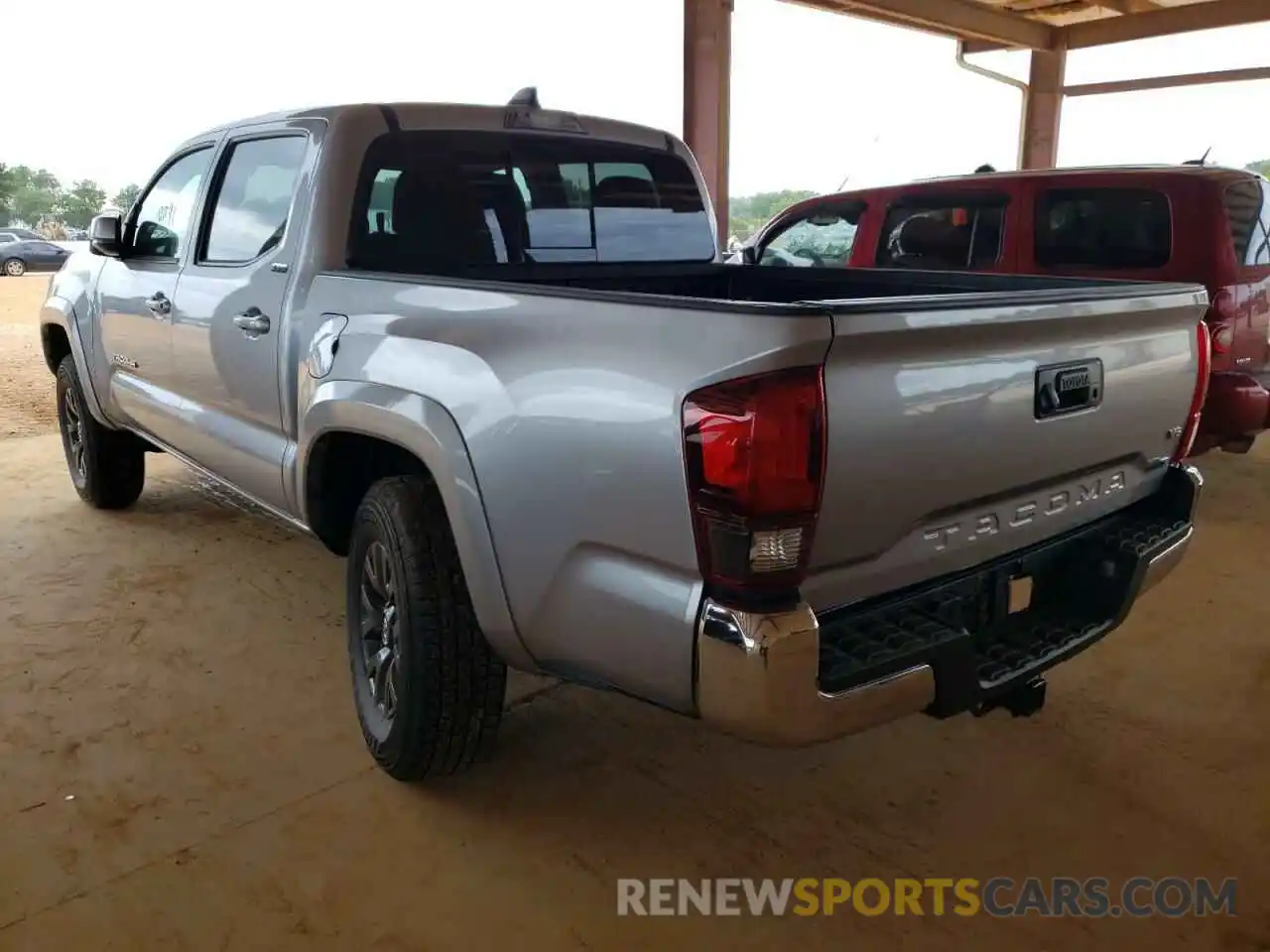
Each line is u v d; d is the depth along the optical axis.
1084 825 2.49
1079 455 2.25
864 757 2.79
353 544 2.65
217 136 3.49
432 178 2.99
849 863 2.35
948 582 2.10
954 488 1.95
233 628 3.55
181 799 2.54
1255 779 2.68
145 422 4.04
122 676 3.18
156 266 3.74
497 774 2.68
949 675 1.93
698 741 2.87
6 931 2.08
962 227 5.57
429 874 2.28
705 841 2.42
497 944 2.07
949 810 2.55
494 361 2.12
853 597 1.89
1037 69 12.94
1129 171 5.00
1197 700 3.11
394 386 2.37
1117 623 2.36
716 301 1.74
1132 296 2.25
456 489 2.20
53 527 4.63
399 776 2.56
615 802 2.57
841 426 1.70
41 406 7.97
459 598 2.37
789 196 12.12
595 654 2.00
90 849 2.35
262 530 4.61
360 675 2.69
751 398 1.65
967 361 1.90
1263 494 5.39
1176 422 2.56
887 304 1.72
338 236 2.82
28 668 3.22
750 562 1.69
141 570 4.08
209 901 2.18
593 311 1.92
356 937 2.08
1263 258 5.02
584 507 1.94
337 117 2.87
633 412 1.83
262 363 3.01
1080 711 3.04
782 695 1.71
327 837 2.40
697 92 7.84
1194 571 4.20
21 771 2.66
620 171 3.46
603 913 2.17
